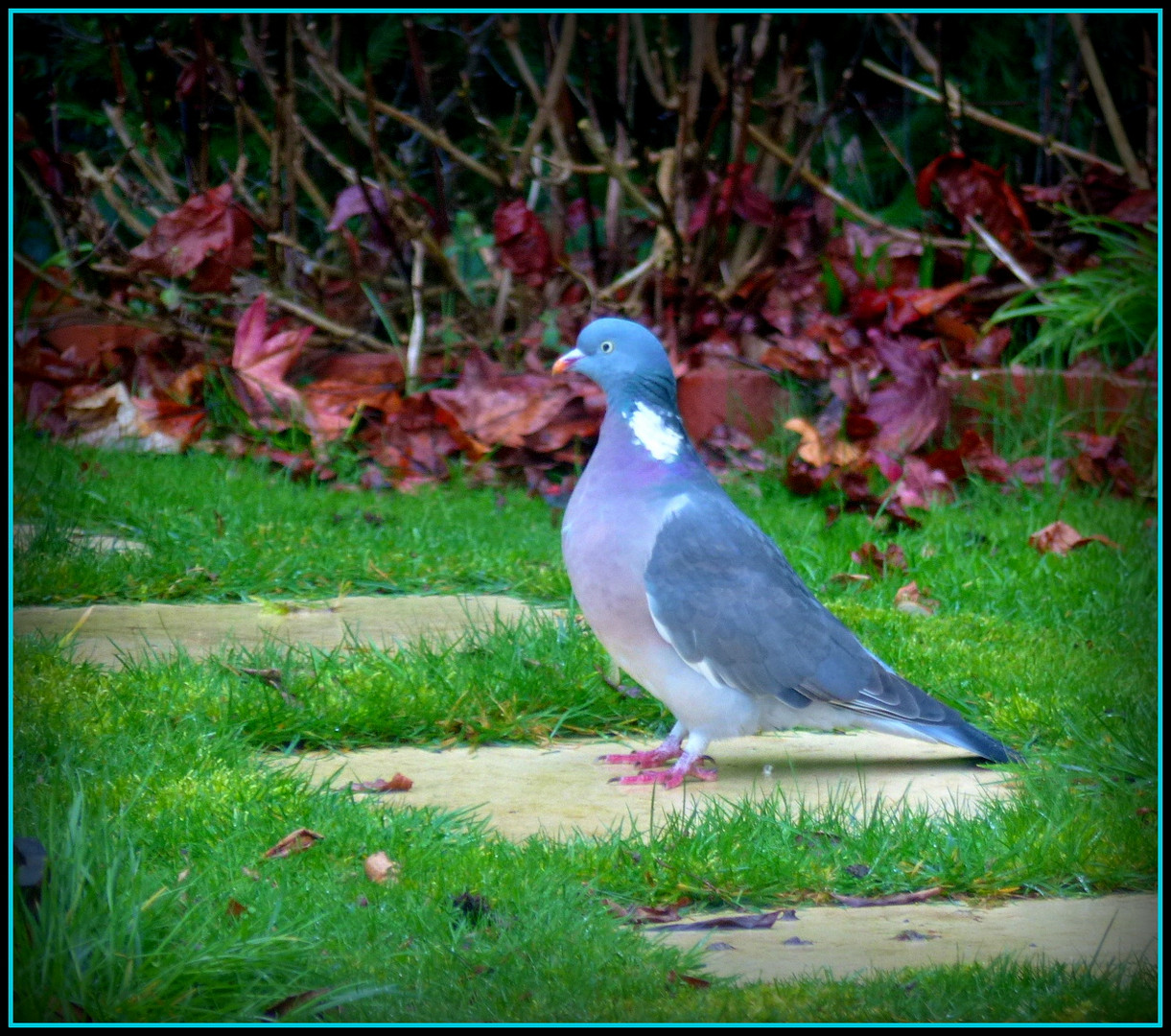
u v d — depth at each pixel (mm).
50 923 4582
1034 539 11562
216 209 14273
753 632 7020
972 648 9094
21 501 11398
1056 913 5578
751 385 14438
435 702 7840
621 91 15898
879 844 6016
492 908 5379
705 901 5676
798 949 5172
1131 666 8789
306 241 18219
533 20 17391
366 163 17547
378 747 7633
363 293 16234
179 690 7625
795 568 10969
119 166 15250
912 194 17984
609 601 7203
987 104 17250
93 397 14062
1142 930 5367
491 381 14023
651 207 15250
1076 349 14875
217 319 15078
